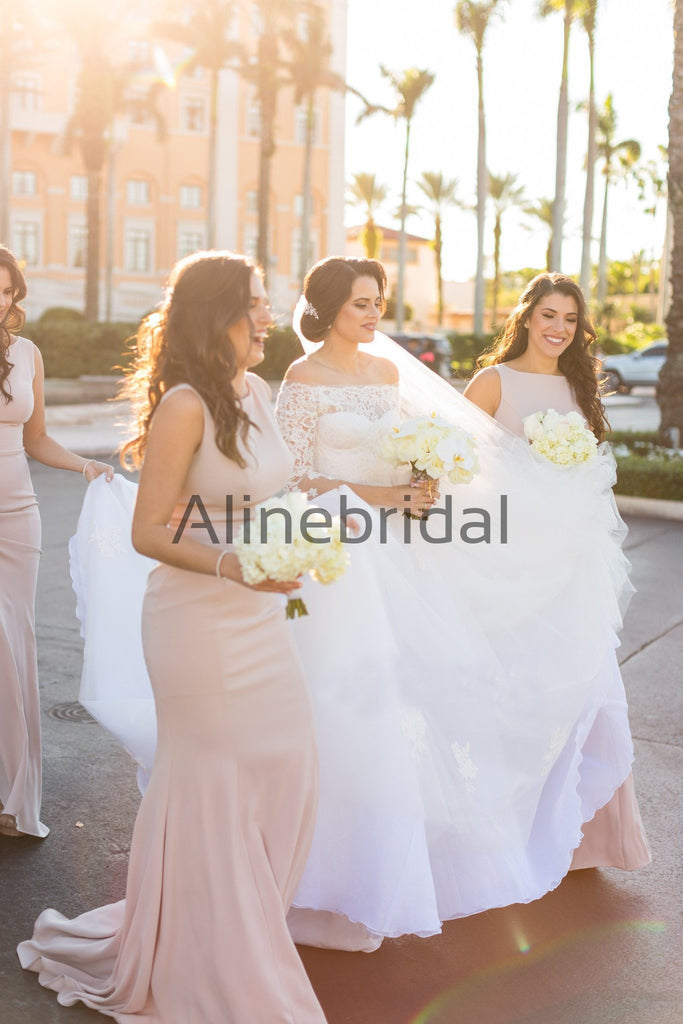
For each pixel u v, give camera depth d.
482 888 3.40
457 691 3.38
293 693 2.90
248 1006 2.73
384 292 3.75
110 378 24.73
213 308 2.72
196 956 2.81
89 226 32.41
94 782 4.58
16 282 3.96
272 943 2.78
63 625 7.00
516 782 3.49
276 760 2.85
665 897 3.78
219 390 2.73
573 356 4.08
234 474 2.79
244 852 2.80
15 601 4.08
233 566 2.67
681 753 5.06
